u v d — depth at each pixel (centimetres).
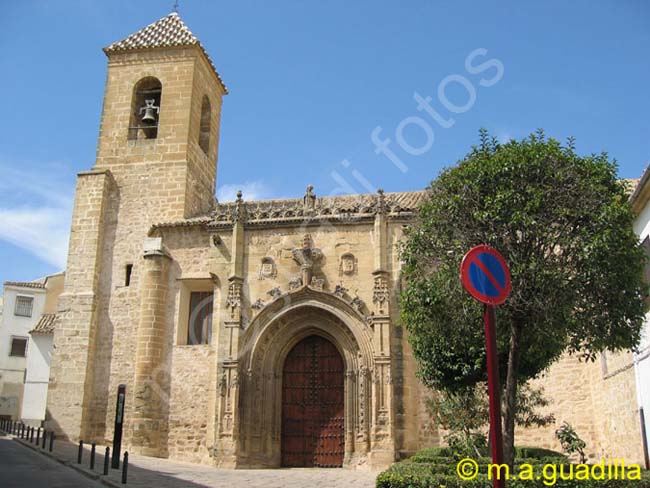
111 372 3130
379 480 1391
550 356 1958
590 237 1537
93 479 1892
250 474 2342
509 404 1547
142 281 3219
